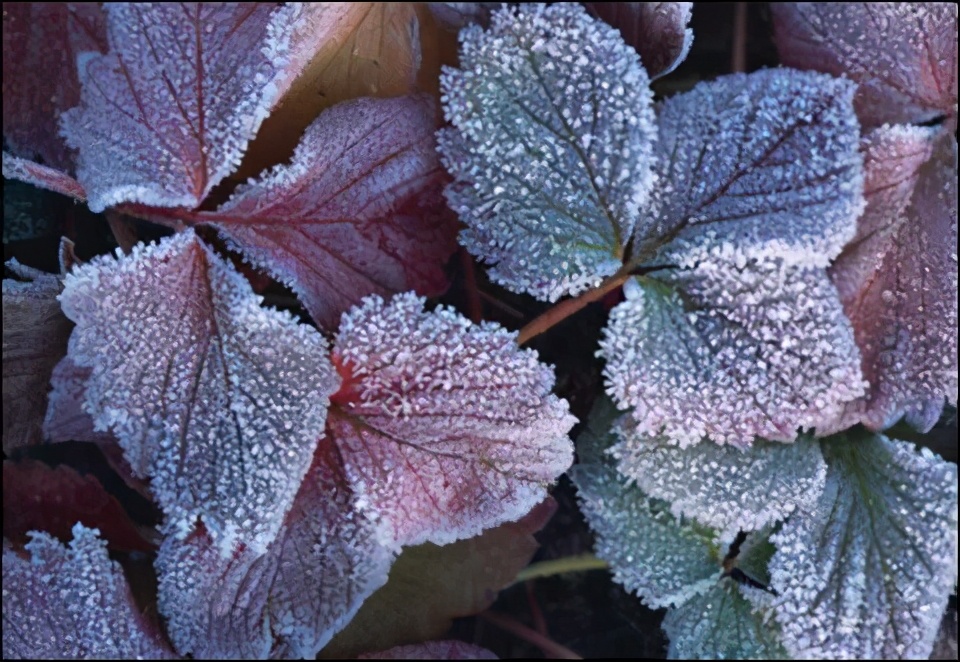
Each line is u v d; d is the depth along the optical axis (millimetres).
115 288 477
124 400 477
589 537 516
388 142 490
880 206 498
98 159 479
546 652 518
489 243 488
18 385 488
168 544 483
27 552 486
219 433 479
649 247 492
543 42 483
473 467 487
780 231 488
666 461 493
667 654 513
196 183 482
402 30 488
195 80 478
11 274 499
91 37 479
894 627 498
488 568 503
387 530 488
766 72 491
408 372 486
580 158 485
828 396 488
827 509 498
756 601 500
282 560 488
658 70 492
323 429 482
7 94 482
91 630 485
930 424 500
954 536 500
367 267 492
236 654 487
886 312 500
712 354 489
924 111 500
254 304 480
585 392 514
